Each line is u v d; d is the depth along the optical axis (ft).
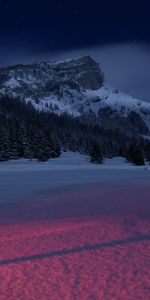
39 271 12.76
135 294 10.33
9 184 78.74
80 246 16.58
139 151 336.90
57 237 19.08
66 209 33.24
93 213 29.45
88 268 12.96
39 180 93.56
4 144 320.50
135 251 15.21
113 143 550.36
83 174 127.95
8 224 24.79
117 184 72.02
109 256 14.53
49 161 341.62
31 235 19.97
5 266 13.47
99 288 10.89
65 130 646.74
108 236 18.83
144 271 12.39
